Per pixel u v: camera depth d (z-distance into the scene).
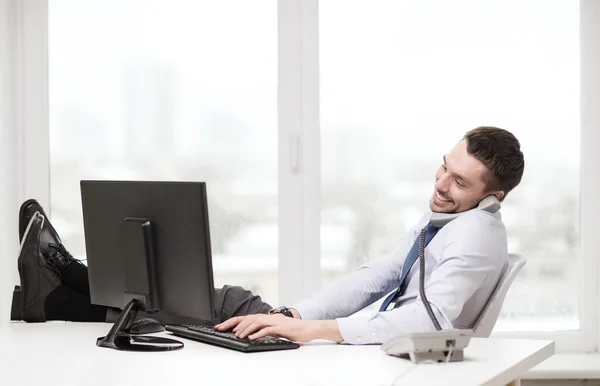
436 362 1.62
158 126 3.43
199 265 1.78
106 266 2.00
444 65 3.37
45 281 2.43
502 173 2.08
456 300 1.93
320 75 3.37
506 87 3.36
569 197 3.36
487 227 2.02
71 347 1.87
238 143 3.40
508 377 1.57
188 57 3.42
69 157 3.42
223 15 3.41
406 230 3.38
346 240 3.38
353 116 3.37
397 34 3.38
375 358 1.68
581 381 3.05
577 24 3.35
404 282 2.22
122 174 3.43
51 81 3.41
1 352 1.81
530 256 3.37
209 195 3.41
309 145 3.34
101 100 3.42
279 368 1.58
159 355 1.75
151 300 1.86
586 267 3.32
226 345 1.83
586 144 3.32
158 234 1.85
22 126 3.36
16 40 3.35
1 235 3.26
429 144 3.38
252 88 3.41
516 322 3.37
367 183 3.38
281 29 3.35
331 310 2.27
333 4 3.37
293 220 3.35
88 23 3.42
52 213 3.42
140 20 3.42
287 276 3.35
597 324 3.33
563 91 3.36
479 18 3.37
